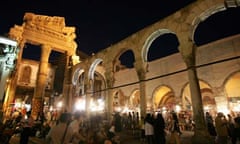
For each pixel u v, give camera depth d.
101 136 7.43
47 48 24.75
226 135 9.48
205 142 10.09
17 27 22.66
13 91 20.47
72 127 5.45
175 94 21.77
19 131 11.02
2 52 9.41
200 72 19.72
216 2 11.45
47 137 5.43
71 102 24.52
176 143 9.71
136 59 16.02
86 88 21.80
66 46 26.81
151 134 10.07
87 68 22.55
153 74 24.81
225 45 18.31
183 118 19.12
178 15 13.45
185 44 12.43
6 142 10.17
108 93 18.02
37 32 24.30
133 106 26.95
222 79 17.94
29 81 29.25
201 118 10.88
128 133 14.27
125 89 28.17
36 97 22.27
